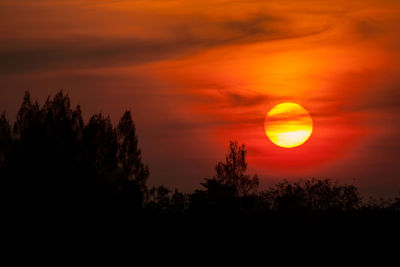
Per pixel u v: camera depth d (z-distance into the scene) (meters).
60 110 64.12
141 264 57.09
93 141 64.00
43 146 61.16
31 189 58.31
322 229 65.25
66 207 58.56
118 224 60.75
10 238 55.91
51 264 54.56
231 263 58.03
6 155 61.84
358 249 60.16
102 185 62.88
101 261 56.59
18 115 64.06
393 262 56.41
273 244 62.47
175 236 63.34
